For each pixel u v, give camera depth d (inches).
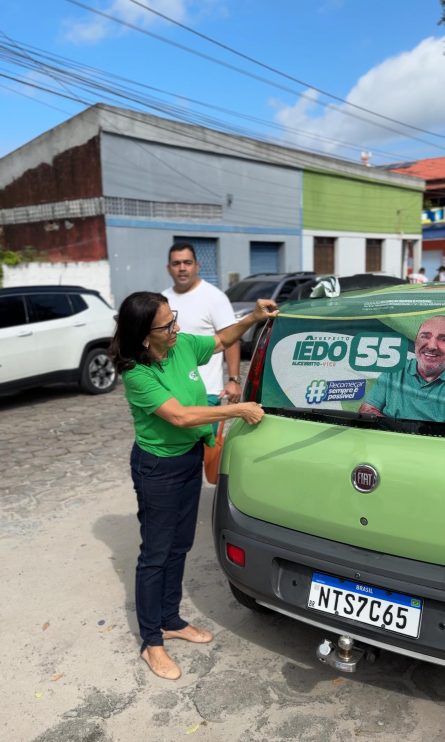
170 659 112.3
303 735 94.7
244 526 104.7
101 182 627.2
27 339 318.3
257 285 518.6
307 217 892.0
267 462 102.5
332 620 94.2
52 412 318.0
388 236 1066.1
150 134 661.3
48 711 102.4
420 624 86.4
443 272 815.1
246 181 788.0
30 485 209.0
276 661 113.4
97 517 180.9
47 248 689.6
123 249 655.1
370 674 108.6
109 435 268.2
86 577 146.0
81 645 120.4
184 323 161.0
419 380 91.9
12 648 119.8
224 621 127.3
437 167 1504.7
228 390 161.0
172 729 97.3
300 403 103.7
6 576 147.4
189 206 719.1
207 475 135.3
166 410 100.2
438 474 85.4
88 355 351.6
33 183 685.3
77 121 630.5
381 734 94.3
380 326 97.8
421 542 86.1
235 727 97.2
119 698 105.0
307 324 106.2
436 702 100.9
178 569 117.8
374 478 89.9
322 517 95.5
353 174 960.3
